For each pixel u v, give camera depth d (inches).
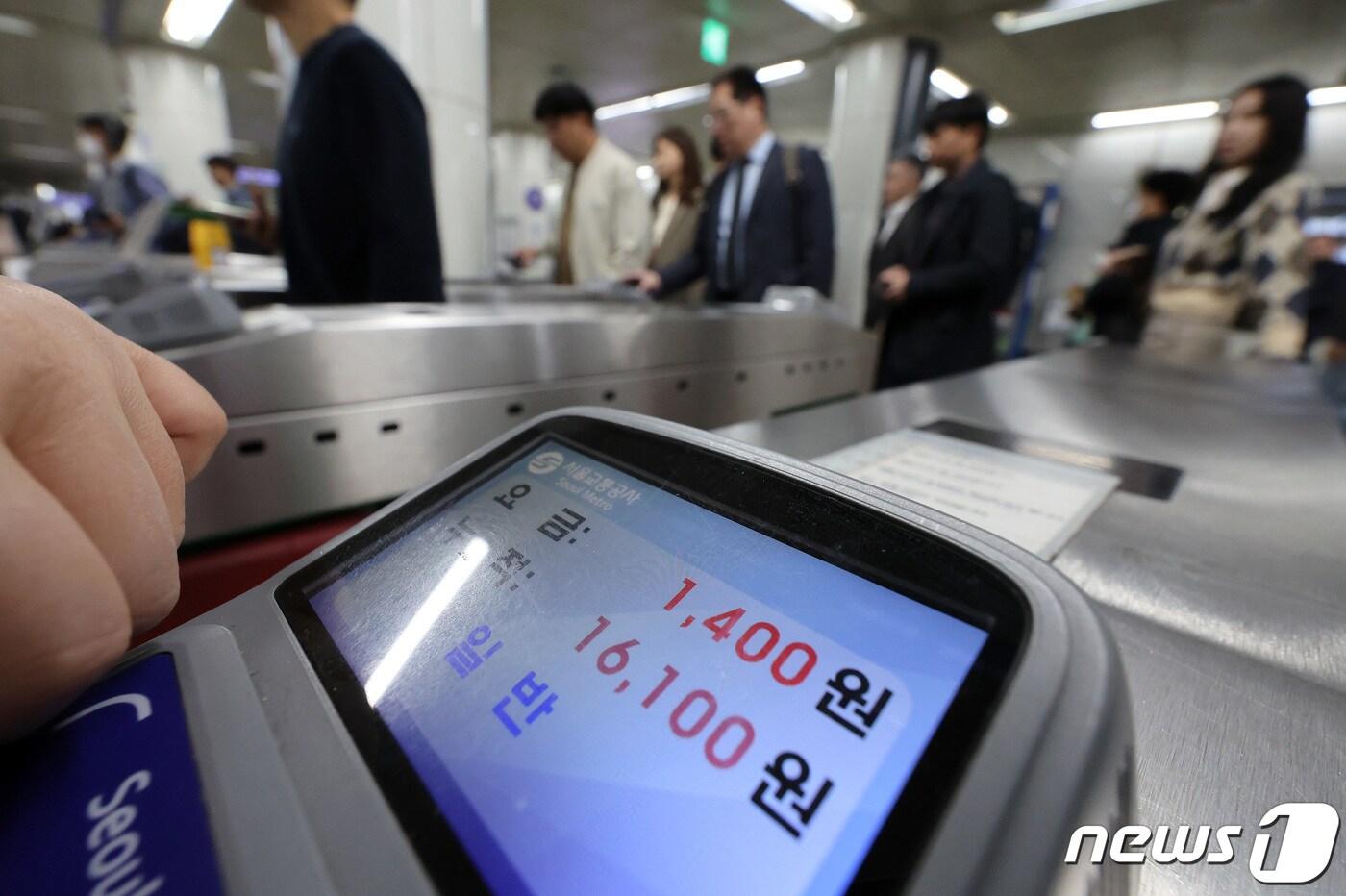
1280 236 39.1
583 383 28.7
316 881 5.3
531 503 10.2
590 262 67.5
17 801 6.3
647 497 9.6
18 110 243.4
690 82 180.1
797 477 8.8
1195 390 29.3
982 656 6.0
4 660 5.6
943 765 5.2
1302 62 135.6
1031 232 127.0
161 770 6.4
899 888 4.6
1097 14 121.3
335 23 30.4
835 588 7.4
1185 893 5.7
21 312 6.4
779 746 6.1
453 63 57.6
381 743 6.8
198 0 145.5
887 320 52.4
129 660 7.9
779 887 5.1
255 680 7.6
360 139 29.4
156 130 179.2
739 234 56.9
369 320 22.9
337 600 9.1
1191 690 8.6
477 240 62.7
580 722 6.8
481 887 5.4
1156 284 47.4
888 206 90.2
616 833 5.8
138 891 5.3
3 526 5.4
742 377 36.6
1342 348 50.0
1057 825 4.4
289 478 21.2
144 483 7.1
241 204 108.6
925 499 14.9
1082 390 28.8
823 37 141.3
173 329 18.8
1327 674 9.0
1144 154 188.9
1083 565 12.1
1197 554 12.6
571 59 162.7
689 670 7.1
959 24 130.6
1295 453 19.7
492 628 8.2
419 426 23.9
